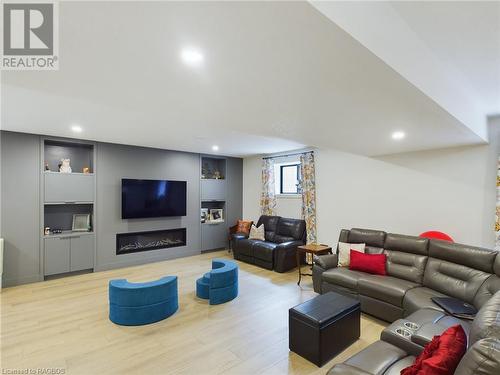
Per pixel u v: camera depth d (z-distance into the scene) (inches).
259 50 48.5
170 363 89.0
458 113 92.7
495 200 132.8
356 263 138.8
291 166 244.7
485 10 58.4
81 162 196.7
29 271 164.6
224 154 255.9
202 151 236.8
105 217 193.6
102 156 192.5
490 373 37.4
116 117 127.0
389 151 160.1
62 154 189.5
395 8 57.2
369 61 52.6
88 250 186.2
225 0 34.7
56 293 149.5
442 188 149.9
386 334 78.4
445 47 73.5
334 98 73.6
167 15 38.1
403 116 89.4
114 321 115.4
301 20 39.3
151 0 34.9
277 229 226.2
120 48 47.6
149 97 73.5
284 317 121.6
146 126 145.3
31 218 165.3
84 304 135.2
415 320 84.7
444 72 82.9
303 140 131.0
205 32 42.8
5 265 157.2
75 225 189.5
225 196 267.1
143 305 114.2
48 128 150.2
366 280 124.5
